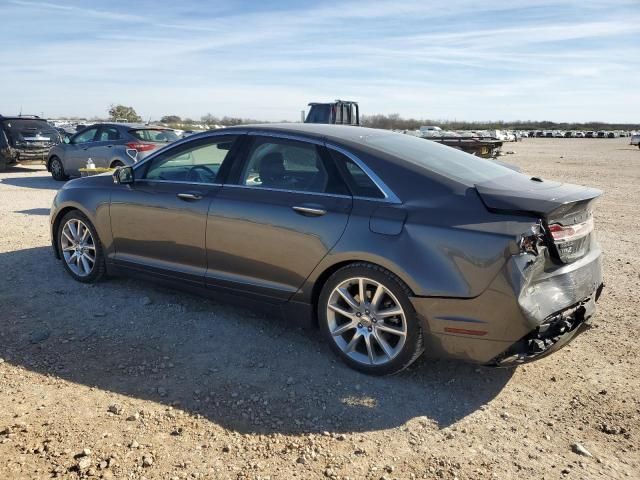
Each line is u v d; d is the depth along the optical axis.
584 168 21.88
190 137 4.59
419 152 3.98
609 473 2.75
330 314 3.78
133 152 12.44
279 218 3.88
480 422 3.18
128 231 4.81
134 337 4.18
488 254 3.20
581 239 3.61
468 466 2.79
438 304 3.32
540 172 19.81
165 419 3.13
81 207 5.10
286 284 3.93
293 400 3.37
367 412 3.26
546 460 2.85
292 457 2.84
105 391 3.41
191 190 4.40
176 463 2.75
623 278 5.86
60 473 2.65
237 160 4.26
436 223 3.36
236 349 4.03
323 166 3.87
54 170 14.26
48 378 3.55
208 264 4.32
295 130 4.10
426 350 3.47
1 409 3.17
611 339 4.28
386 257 3.42
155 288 5.21
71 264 5.39
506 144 50.91
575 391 3.52
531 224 3.22
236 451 2.87
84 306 4.75
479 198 3.38
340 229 3.63
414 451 2.91
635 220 9.46
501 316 3.20
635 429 3.12
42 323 4.39
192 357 3.89
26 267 5.80
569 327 3.50
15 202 10.38
